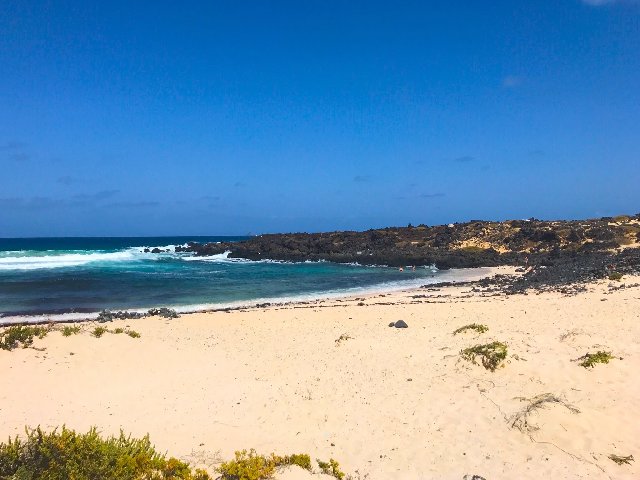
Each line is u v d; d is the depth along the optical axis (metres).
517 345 12.16
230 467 6.65
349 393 10.22
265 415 9.23
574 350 11.59
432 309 20.36
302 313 20.72
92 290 30.47
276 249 64.56
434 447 7.81
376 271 46.38
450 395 9.74
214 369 12.18
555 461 7.21
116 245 109.94
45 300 26.50
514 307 19.17
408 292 30.84
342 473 6.87
